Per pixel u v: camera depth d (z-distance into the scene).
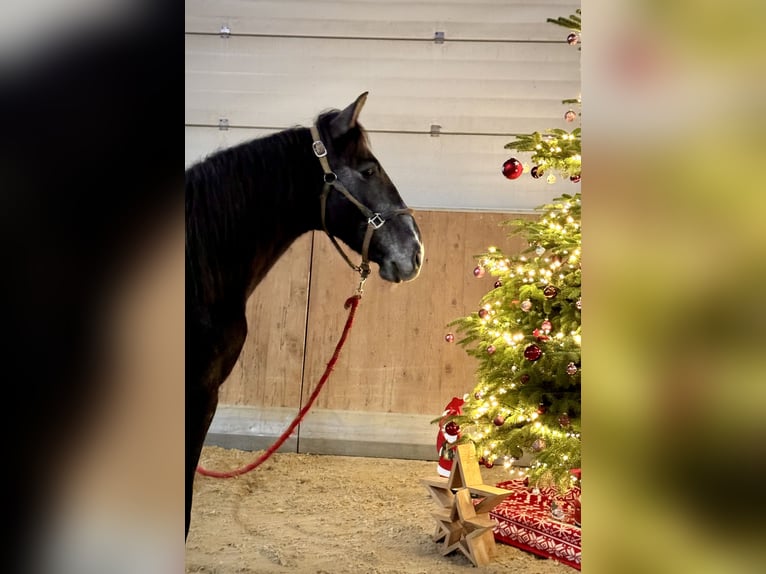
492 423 2.29
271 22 3.42
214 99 3.41
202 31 3.41
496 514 2.47
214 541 2.42
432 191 3.58
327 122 2.57
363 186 2.58
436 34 3.44
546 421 2.10
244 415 3.63
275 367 3.66
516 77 3.45
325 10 3.42
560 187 3.57
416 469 3.41
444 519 2.37
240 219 2.45
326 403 3.63
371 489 3.07
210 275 2.39
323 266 3.70
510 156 3.53
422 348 3.64
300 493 3.00
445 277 3.64
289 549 2.35
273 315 3.69
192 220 2.38
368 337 3.66
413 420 3.61
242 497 2.92
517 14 3.42
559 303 2.23
